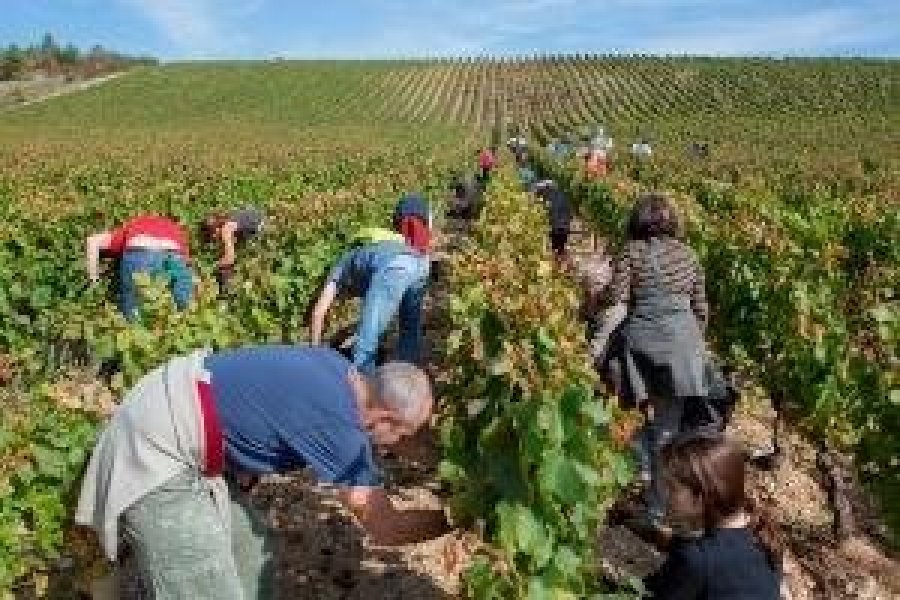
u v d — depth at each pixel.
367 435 4.21
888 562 6.96
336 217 14.60
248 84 110.12
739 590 3.72
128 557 4.99
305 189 26.55
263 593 4.55
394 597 6.06
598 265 8.72
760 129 71.62
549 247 13.68
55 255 12.45
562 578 4.92
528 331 5.73
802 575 6.66
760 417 9.67
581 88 104.19
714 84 100.81
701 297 6.86
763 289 9.74
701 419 6.92
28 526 4.94
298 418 4.10
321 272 11.59
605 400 6.58
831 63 106.56
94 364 9.51
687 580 3.75
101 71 155.62
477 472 5.07
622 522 6.52
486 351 5.95
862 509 7.90
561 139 69.62
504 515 4.83
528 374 4.98
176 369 4.23
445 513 4.87
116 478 4.10
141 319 7.61
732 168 34.78
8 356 10.03
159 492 4.07
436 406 6.05
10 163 33.03
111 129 76.19
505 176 23.67
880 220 14.44
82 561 5.05
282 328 10.78
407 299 7.59
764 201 18.47
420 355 7.78
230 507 4.45
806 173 31.88
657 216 6.79
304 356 4.23
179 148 45.59
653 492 6.57
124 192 18.25
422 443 7.86
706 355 6.89
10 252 11.79
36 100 108.62
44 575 5.11
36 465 4.89
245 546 4.52
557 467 4.76
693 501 3.82
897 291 9.84
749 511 3.90
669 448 3.91
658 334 6.62
